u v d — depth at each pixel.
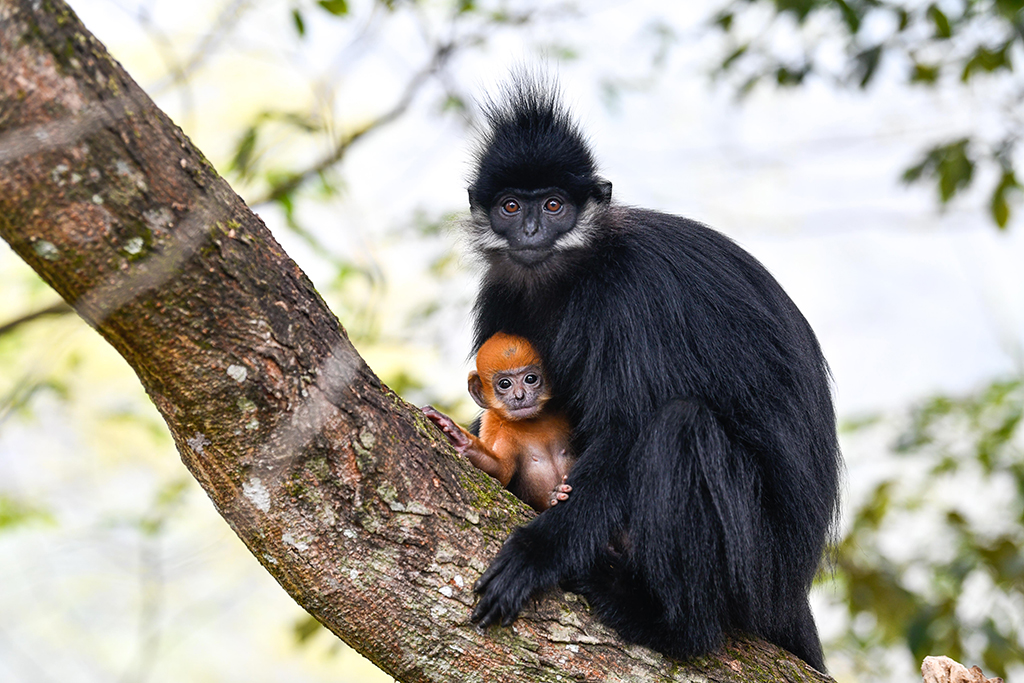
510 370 9.25
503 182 9.62
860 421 15.07
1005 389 14.63
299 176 12.62
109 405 16.38
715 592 7.57
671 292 8.47
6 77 5.07
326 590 6.43
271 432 6.09
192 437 6.12
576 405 9.09
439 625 6.63
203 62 14.53
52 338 14.15
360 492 6.41
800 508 8.17
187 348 5.74
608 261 8.91
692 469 7.64
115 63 5.48
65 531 16.73
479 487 7.29
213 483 6.28
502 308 10.35
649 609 7.37
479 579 6.80
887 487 14.48
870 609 13.94
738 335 8.36
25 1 5.10
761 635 8.18
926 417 14.66
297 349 6.10
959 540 14.13
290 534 6.31
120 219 5.37
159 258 5.48
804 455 8.35
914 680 14.12
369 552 6.46
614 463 7.93
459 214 10.66
